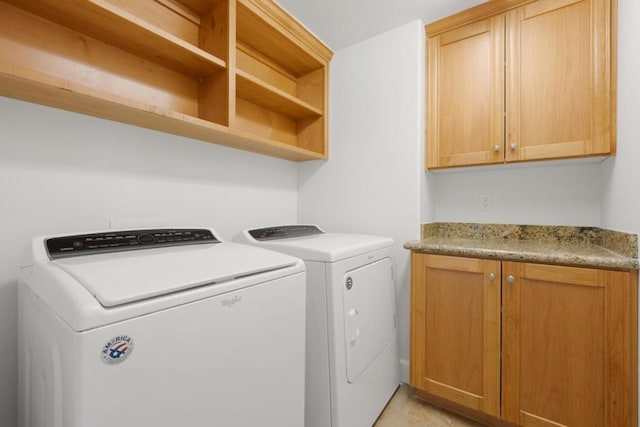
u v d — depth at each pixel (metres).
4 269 1.01
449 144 1.82
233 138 1.55
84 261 0.81
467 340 1.49
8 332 1.02
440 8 1.71
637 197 1.15
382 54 1.95
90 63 1.17
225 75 1.42
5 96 1.00
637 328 1.13
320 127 2.16
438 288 1.57
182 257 0.93
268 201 2.05
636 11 1.17
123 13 1.05
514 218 1.90
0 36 0.98
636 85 1.17
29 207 1.06
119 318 0.59
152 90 1.36
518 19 1.62
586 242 1.69
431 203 2.06
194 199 1.59
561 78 1.51
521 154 1.60
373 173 1.99
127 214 1.32
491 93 1.69
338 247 1.31
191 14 1.48
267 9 1.61
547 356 1.30
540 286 1.31
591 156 1.46
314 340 1.25
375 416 1.50
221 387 0.78
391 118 1.92
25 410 0.81
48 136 1.10
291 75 2.21
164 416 0.66
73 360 0.55
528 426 1.33
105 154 1.25
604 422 1.19
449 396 1.53
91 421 0.55
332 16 1.78
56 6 1.00
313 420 1.26
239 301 0.82
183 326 0.69
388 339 1.66
